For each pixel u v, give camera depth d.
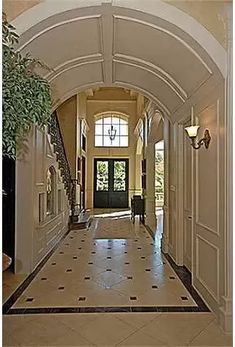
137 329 3.25
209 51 3.25
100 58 4.73
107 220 11.96
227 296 3.22
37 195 5.67
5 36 2.46
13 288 4.46
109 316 3.55
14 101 2.40
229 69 3.17
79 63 4.84
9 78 2.39
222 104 3.36
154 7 3.22
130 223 11.14
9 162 5.18
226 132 3.22
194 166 4.52
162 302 3.96
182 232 5.73
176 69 4.29
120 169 17.25
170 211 6.45
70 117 12.70
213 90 3.67
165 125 6.89
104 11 3.29
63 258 6.21
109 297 4.13
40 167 5.88
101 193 17.20
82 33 3.82
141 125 13.57
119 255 6.48
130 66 4.95
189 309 3.75
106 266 5.64
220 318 3.32
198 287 4.30
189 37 3.30
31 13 3.16
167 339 3.05
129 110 17.19
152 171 10.80
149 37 3.79
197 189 4.40
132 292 4.32
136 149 16.88
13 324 3.36
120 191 17.22
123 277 5.00
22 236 5.16
